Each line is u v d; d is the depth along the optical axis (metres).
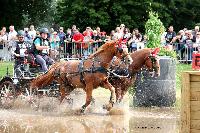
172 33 27.95
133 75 16.86
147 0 39.66
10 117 15.20
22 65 17.86
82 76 15.95
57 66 16.72
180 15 42.75
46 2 44.28
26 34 25.03
